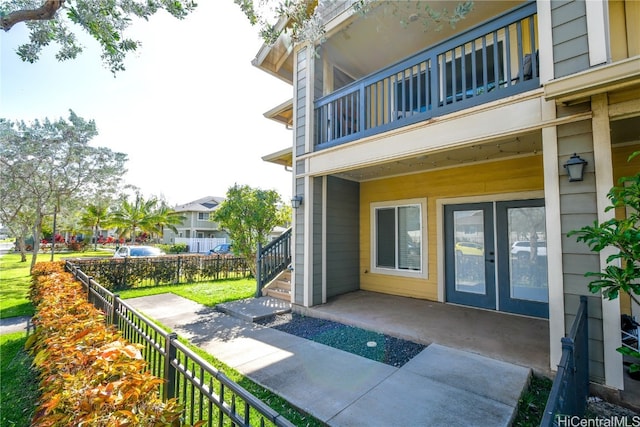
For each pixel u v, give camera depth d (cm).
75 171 1286
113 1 301
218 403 165
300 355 379
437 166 602
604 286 226
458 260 589
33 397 283
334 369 338
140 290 845
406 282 655
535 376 319
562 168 304
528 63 451
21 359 372
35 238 1176
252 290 832
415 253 652
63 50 342
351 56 688
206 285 930
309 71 607
